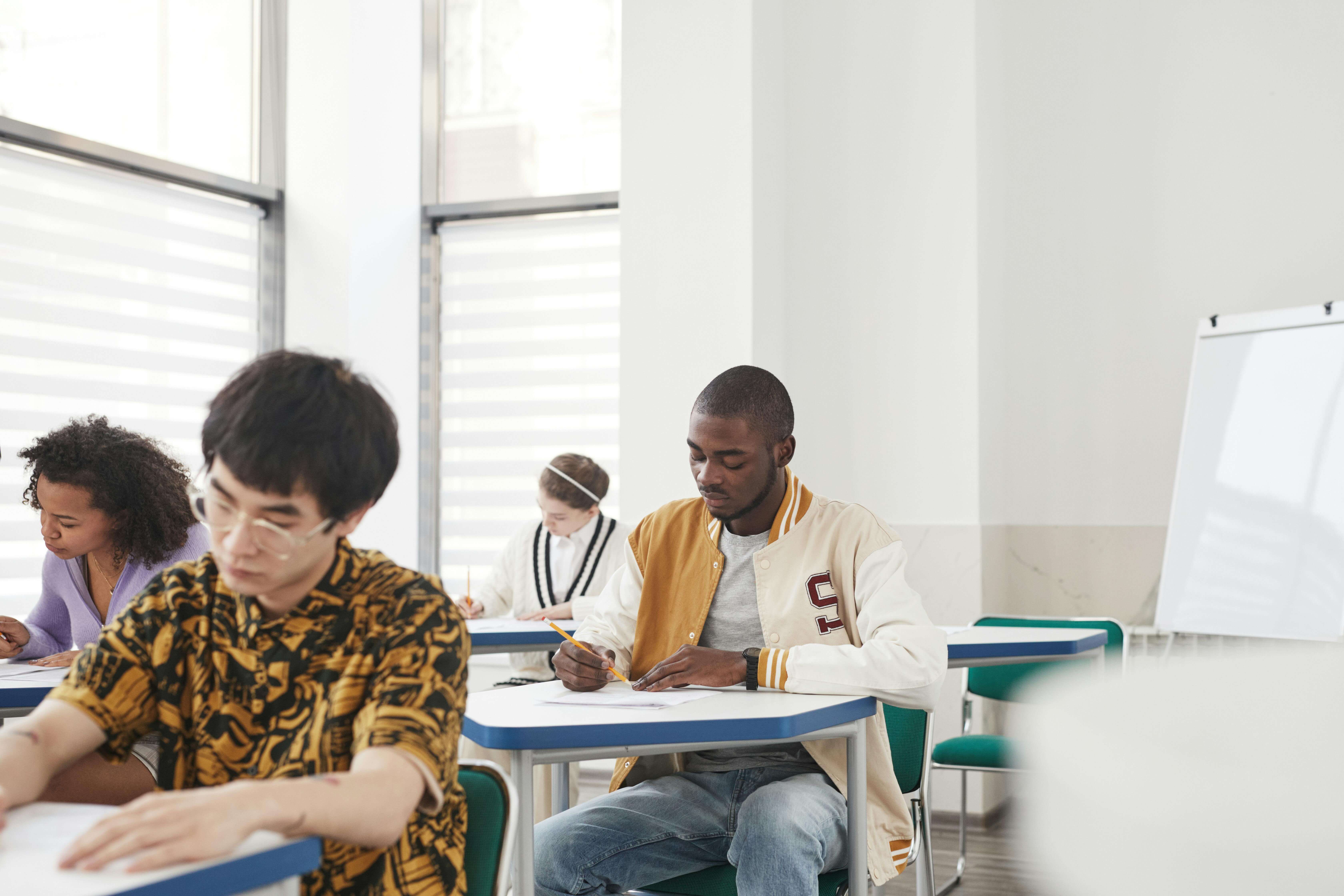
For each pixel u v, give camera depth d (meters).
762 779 1.77
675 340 3.99
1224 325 3.73
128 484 1.92
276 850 0.82
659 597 1.98
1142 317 4.04
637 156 4.07
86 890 0.73
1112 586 4.04
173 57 4.31
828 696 1.67
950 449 3.92
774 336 4.06
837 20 4.15
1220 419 3.68
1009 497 4.19
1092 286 4.10
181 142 4.33
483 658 4.48
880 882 1.73
